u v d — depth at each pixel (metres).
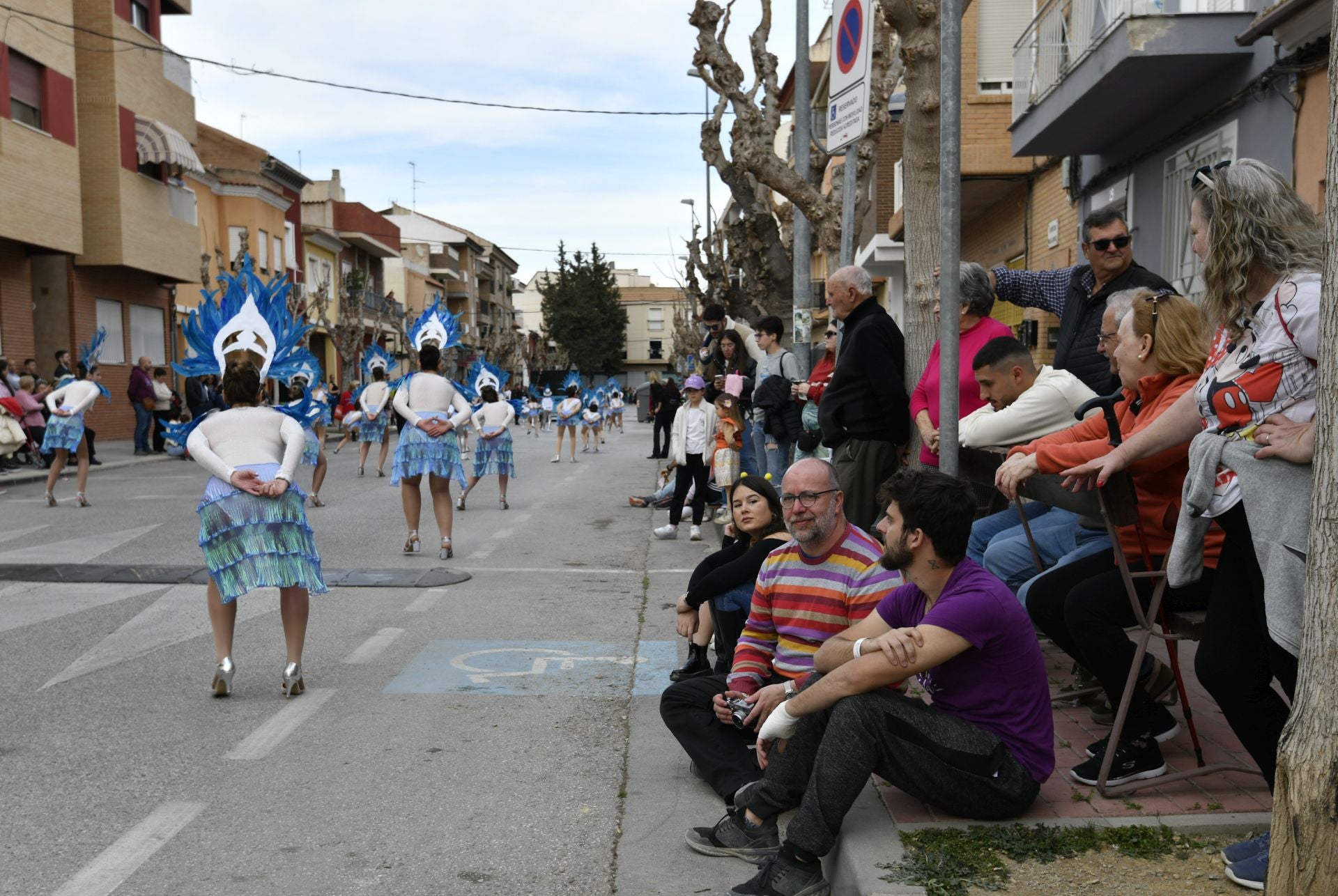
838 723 3.70
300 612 6.14
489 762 5.04
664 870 3.95
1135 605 3.96
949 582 3.89
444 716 5.73
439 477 10.72
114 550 10.92
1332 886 2.57
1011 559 5.34
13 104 25.25
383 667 6.70
